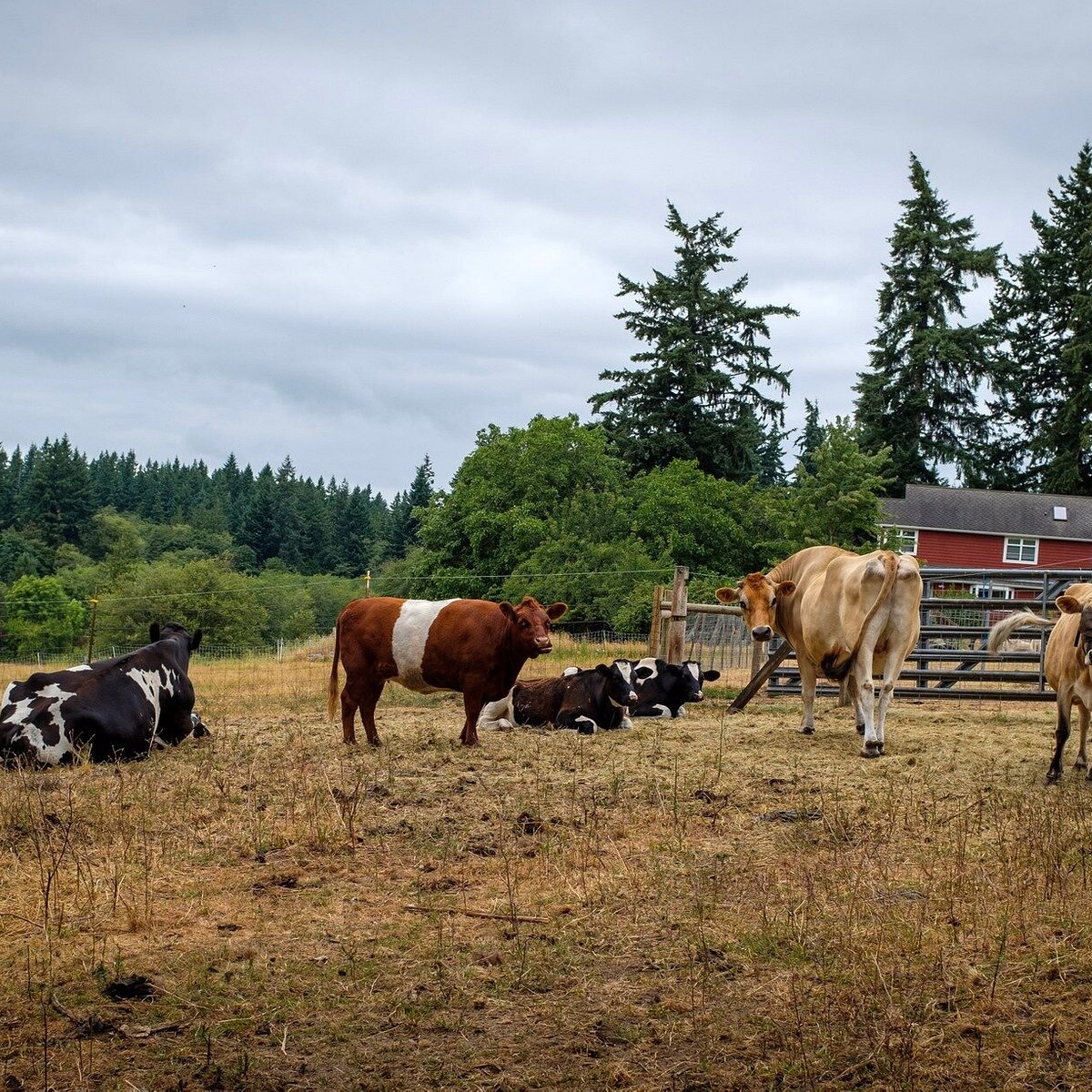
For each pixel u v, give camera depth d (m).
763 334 58.66
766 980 5.30
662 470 53.34
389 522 136.75
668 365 57.34
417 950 5.73
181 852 7.41
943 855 7.18
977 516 55.09
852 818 8.21
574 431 48.75
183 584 59.00
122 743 10.60
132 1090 4.37
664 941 5.82
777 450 97.38
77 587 78.12
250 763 10.38
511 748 11.54
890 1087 4.36
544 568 40.28
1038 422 63.81
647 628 34.69
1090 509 56.19
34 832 7.60
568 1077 4.50
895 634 11.13
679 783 9.59
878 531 44.94
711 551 47.25
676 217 59.06
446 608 11.66
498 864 7.14
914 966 5.42
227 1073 4.50
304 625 64.00
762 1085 4.42
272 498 129.00
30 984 5.23
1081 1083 4.37
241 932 6.01
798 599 12.89
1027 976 5.30
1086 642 9.12
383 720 14.23
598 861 7.18
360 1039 4.81
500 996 5.21
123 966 5.50
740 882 6.75
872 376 60.00
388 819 8.23
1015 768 10.48
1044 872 6.69
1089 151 65.12
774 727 13.59
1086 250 62.59
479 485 48.94
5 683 20.23
